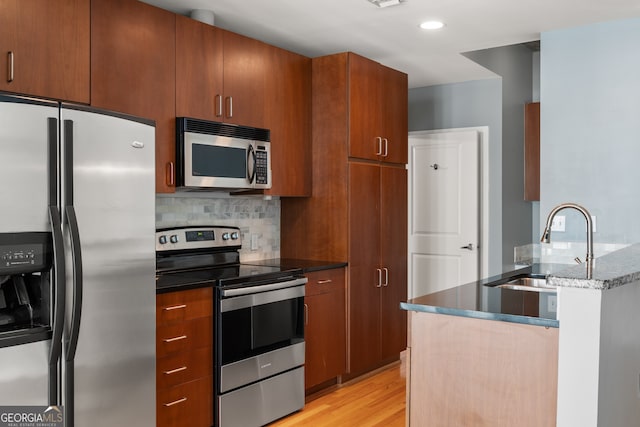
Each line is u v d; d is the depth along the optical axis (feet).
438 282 18.47
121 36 9.29
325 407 11.91
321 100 13.32
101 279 7.35
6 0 7.75
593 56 12.33
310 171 13.43
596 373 6.15
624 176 12.04
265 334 10.87
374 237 13.83
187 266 11.44
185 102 10.40
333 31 12.66
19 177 6.45
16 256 6.43
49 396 6.77
